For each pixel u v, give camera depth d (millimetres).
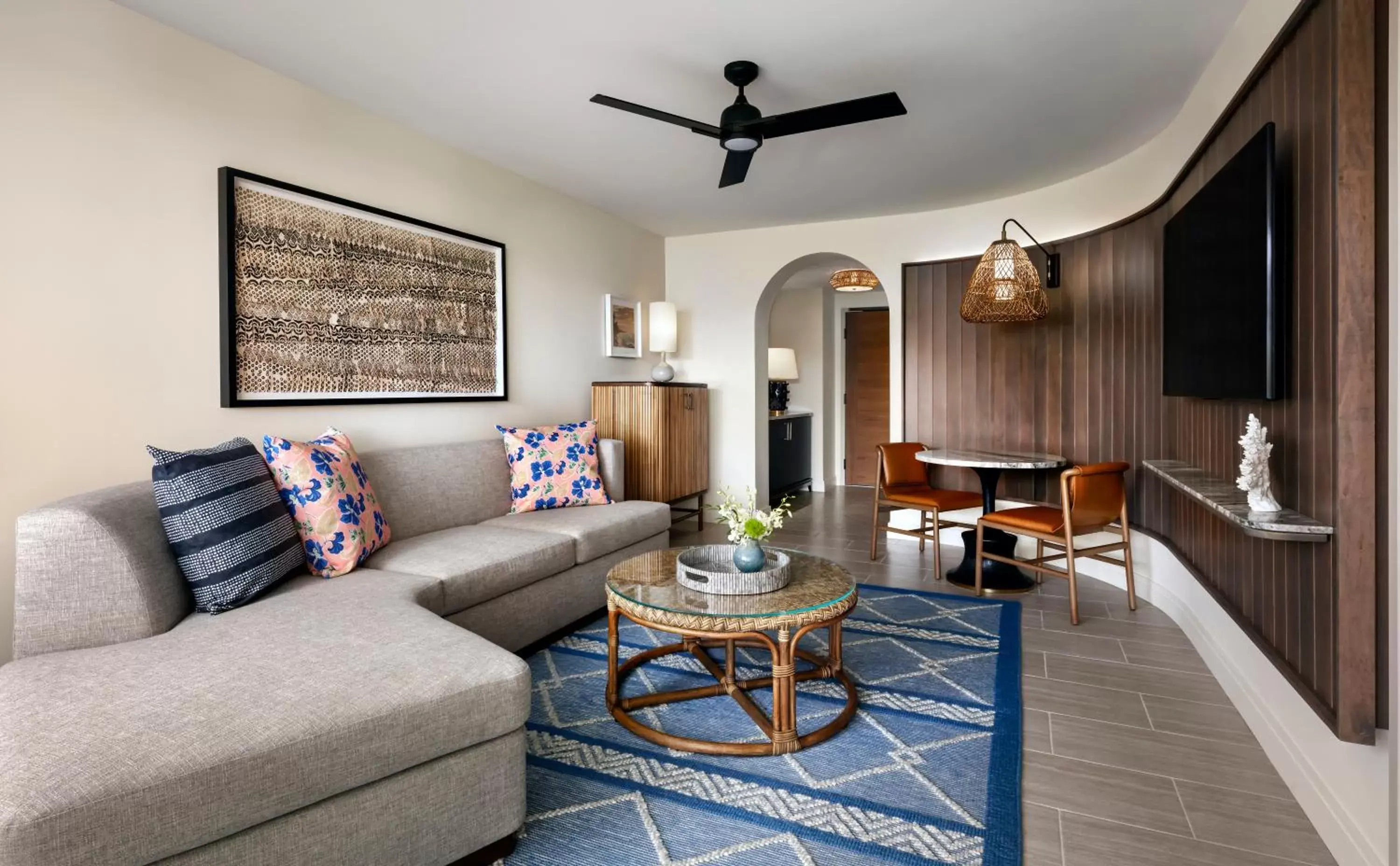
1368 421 1500
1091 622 3320
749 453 5598
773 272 5473
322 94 2971
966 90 2959
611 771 1998
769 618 2043
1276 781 1938
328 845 1392
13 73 2053
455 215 3676
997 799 1841
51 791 1133
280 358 2803
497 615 2689
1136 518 3850
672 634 3164
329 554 2385
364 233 3148
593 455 3807
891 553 4766
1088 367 4176
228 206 2588
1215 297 2340
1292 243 1887
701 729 2236
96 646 1774
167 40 2428
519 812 1669
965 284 4840
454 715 1544
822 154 3752
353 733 1402
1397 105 1383
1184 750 2109
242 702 1419
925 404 5008
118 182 2299
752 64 2713
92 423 2242
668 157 3826
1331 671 1634
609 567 3342
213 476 2072
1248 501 1978
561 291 4512
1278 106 2006
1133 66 2750
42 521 1767
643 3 2289
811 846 1654
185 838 1220
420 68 2760
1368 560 1497
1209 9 2334
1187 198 3080
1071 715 2342
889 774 1972
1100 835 1704
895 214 5055
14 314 2062
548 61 2697
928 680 2617
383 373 3246
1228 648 2518
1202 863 1601
